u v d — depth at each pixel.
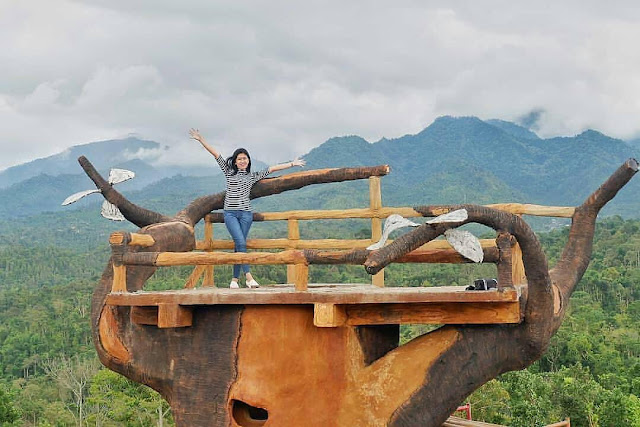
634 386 36.28
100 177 8.30
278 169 8.88
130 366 7.45
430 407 6.36
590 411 29.42
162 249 7.90
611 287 65.19
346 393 6.56
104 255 138.38
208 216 9.34
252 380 6.76
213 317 7.01
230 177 8.80
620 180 7.34
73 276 124.19
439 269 58.66
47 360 61.16
